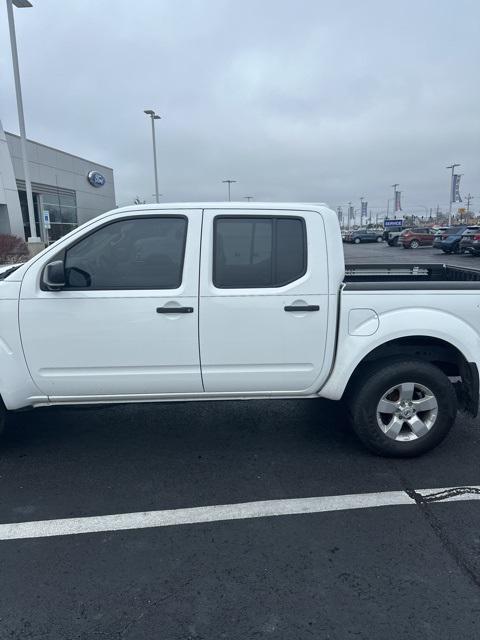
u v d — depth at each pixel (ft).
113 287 11.41
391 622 7.42
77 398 11.96
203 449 13.35
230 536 9.58
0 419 12.07
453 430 14.43
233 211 11.55
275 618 7.54
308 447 13.43
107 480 11.71
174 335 11.53
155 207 11.49
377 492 11.10
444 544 9.29
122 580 8.39
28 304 11.21
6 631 7.32
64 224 117.50
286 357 11.89
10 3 54.34
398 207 286.25
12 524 9.98
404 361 12.14
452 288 11.91
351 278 16.79
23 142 59.72
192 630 7.32
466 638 7.12
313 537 9.53
